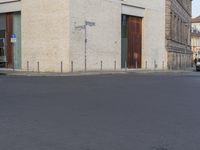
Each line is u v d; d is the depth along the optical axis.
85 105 13.40
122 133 8.63
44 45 42.75
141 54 54.03
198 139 8.05
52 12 42.00
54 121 10.14
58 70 41.69
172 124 9.81
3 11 47.25
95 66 44.38
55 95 16.64
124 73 41.09
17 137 8.18
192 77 33.69
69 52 41.00
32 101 14.44
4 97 15.77
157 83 24.94
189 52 89.75
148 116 11.09
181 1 76.75
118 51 48.12
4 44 47.69
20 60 45.75
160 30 58.38
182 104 13.91
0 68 47.12
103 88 20.50
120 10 48.56
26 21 44.38
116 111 12.02
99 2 44.66
